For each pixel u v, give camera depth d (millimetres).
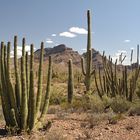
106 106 15969
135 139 9625
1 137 9969
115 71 20594
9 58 10375
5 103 10555
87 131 10188
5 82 10547
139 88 20812
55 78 47969
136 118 13031
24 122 10414
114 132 10539
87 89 19891
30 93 10320
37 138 9648
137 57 20000
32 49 10297
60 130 10680
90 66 19797
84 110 16156
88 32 19703
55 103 21219
